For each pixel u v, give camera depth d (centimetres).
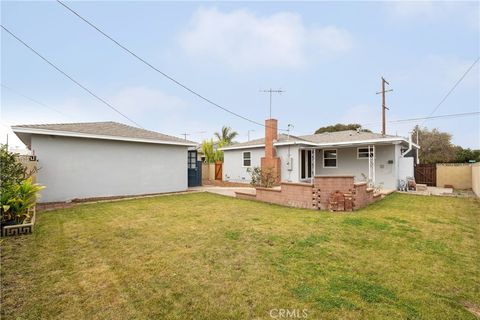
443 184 1661
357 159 1506
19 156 786
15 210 562
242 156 1872
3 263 380
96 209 816
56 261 388
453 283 322
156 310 263
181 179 1366
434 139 2809
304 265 373
